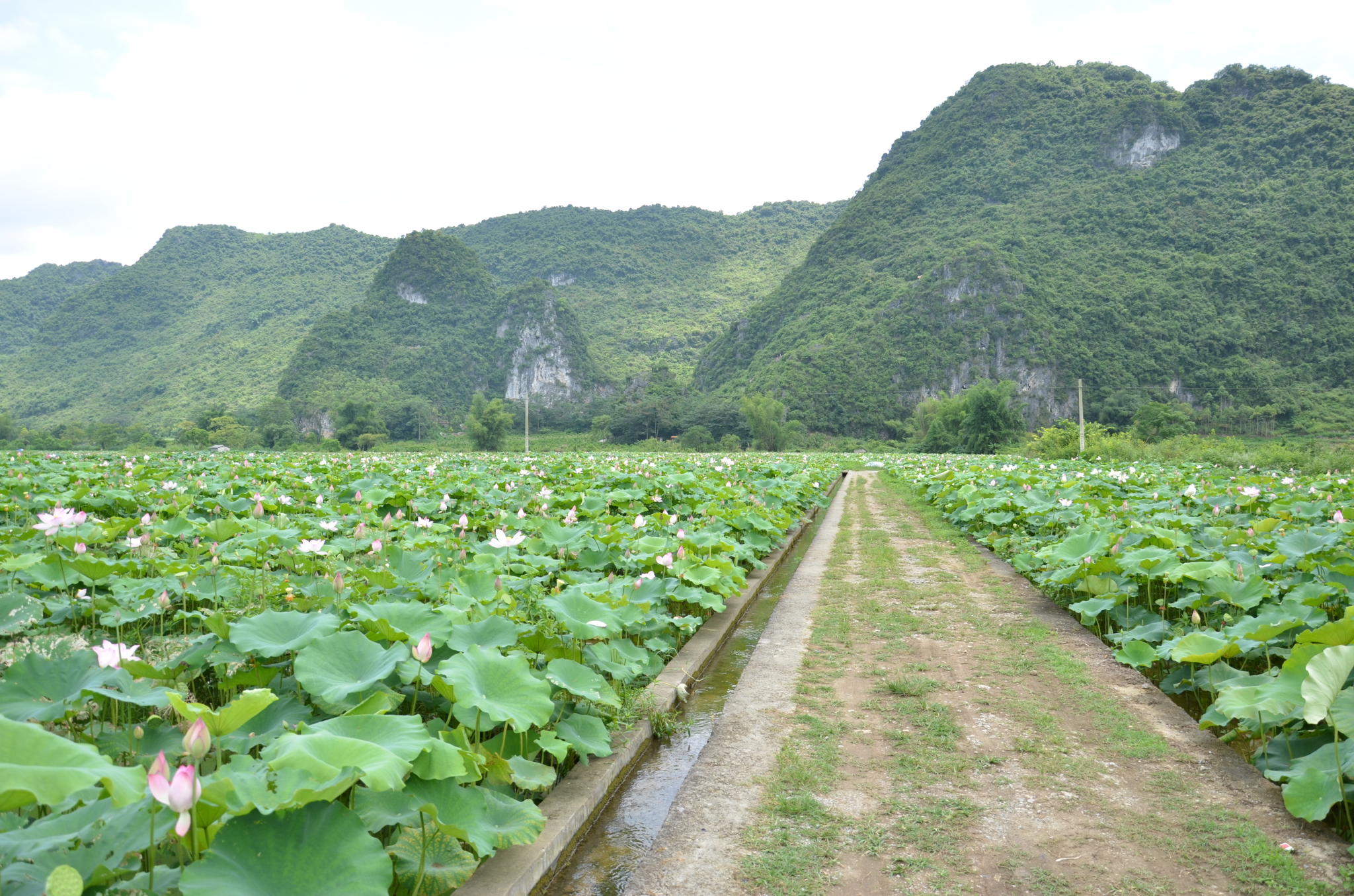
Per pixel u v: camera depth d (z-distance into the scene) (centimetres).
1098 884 323
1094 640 685
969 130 16938
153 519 802
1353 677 407
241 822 235
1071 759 444
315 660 368
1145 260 12912
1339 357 10675
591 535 818
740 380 14000
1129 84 16775
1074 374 11369
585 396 15488
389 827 316
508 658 388
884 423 11281
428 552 688
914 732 483
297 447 9531
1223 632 532
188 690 459
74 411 16712
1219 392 10669
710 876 330
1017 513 1234
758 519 1070
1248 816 377
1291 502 1175
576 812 365
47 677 347
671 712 523
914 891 319
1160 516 1021
